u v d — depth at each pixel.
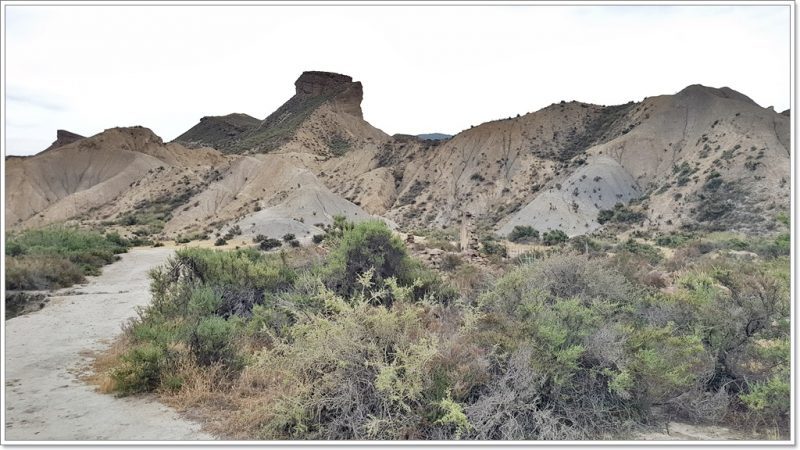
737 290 7.53
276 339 6.76
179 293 10.34
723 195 73.56
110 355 8.45
